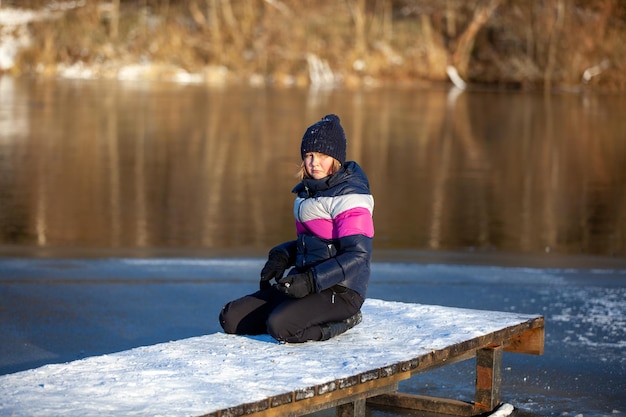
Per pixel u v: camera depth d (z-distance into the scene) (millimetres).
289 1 110938
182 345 10406
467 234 26359
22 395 8539
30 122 56469
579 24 106500
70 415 8039
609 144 52031
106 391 8672
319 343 10555
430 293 18359
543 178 38969
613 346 14953
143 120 59812
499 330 11273
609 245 25109
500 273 20453
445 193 34406
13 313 16328
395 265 21141
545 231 27266
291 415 8938
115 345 14625
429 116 67438
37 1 111312
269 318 10477
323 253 10906
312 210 10922
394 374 9812
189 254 22328
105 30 112688
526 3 108438
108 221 27375
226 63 109438
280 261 11234
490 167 42250
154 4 115438
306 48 109312
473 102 81625
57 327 15547
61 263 20750
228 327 11016
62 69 108062
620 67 105000
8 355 13969
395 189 35250
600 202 33062
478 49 111375
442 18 114625
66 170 38281
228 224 27281
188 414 8094
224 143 49344
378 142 51344
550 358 14250
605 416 11836
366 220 10766
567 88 104375
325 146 10836
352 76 109000
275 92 89500
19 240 24125
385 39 112812
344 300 10781
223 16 112875
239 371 9375
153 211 29375
